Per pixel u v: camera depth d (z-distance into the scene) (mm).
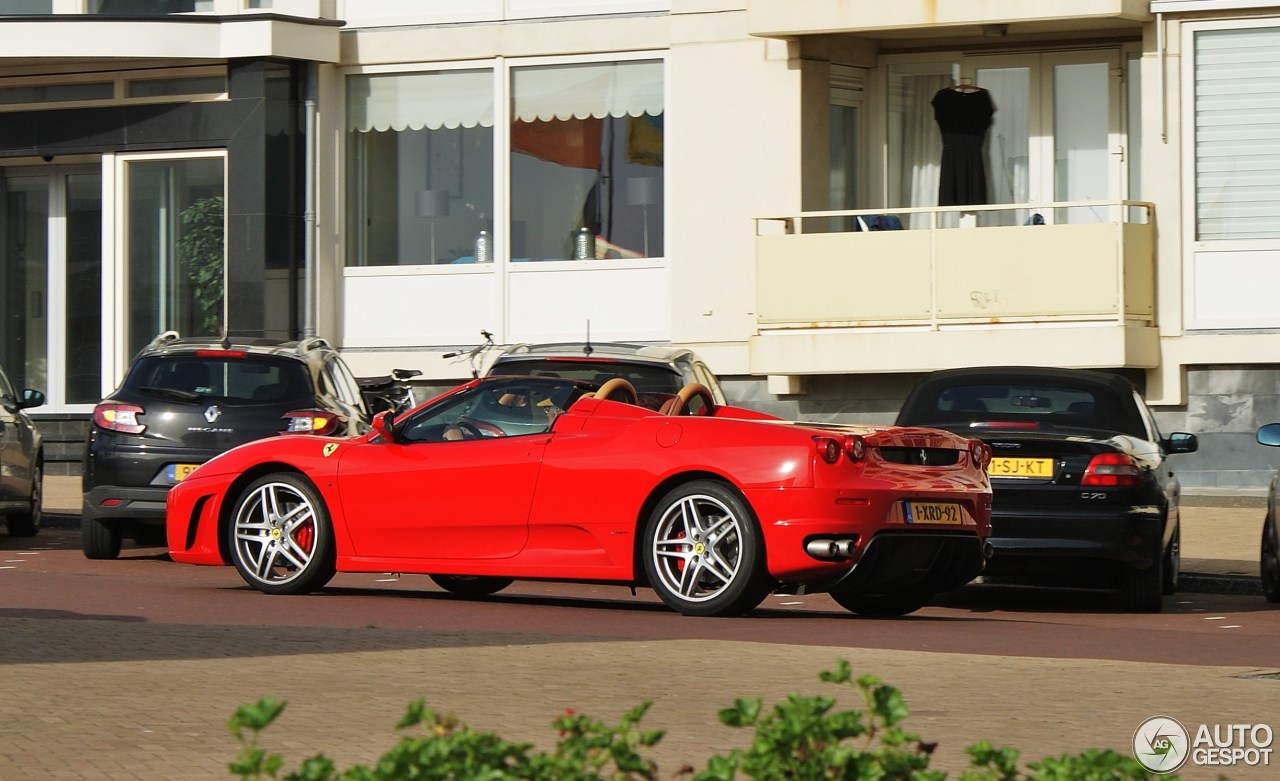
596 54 39156
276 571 21156
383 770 6887
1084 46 37562
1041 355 34562
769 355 36469
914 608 20078
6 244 43031
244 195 39719
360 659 15180
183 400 25422
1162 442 23234
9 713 12352
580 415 19344
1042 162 38062
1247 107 34750
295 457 20656
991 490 19672
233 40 39250
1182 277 35094
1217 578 24531
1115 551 20625
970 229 35000
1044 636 17922
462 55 40000
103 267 41531
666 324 38688
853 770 7102
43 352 42844
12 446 28703
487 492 19438
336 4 40812
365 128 40750
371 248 40781
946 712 12922
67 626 17297
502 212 39812
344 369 27922
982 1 35438
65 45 39188
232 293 39812
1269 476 34750
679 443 18578
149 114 40375
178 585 21953
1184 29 35000
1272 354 34500
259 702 7215
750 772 7102
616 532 18781
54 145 41094
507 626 17906
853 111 38875
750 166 37812
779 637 17250
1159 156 35125
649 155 38938
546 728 11992
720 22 38000
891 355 35469
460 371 39875
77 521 32000
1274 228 34688
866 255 35688
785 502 17938
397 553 20094
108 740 11406
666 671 14711
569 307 39406
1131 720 12680
